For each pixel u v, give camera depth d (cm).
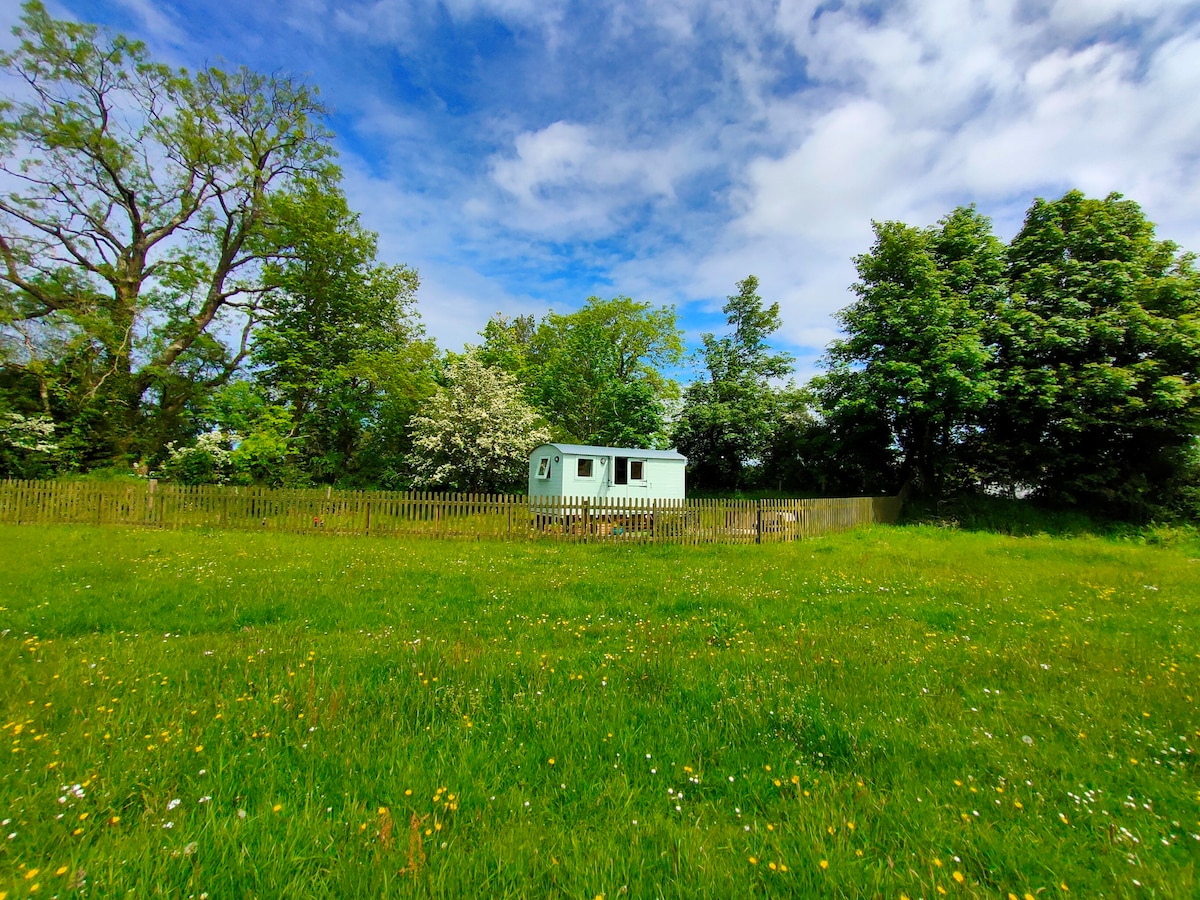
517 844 226
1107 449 2134
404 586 780
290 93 2414
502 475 2645
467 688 396
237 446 2133
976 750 320
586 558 1155
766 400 3422
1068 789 280
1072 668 470
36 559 862
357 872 206
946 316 2166
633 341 4156
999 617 679
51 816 236
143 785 259
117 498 1423
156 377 2234
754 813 258
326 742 309
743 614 679
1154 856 230
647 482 2323
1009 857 225
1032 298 2245
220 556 986
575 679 421
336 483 2686
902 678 441
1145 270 2123
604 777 285
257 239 2511
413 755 297
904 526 2039
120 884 198
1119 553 1388
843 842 231
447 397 2658
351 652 476
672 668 450
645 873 213
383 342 2897
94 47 2022
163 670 421
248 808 250
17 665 419
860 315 2594
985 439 2377
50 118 2022
